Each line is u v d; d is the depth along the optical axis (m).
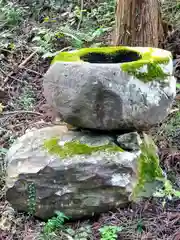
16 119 2.84
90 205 1.80
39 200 1.82
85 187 1.77
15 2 4.09
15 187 1.83
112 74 1.73
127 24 2.82
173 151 2.27
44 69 3.36
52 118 2.70
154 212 1.83
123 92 1.74
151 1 2.79
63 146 1.86
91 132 1.93
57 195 1.79
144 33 2.83
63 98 1.81
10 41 3.67
